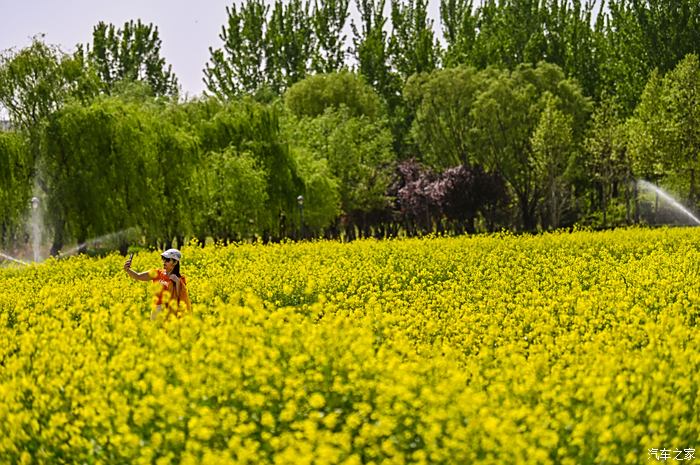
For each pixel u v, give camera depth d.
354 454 6.51
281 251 29.50
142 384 7.88
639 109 60.09
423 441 6.99
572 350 11.39
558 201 66.94
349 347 8.38
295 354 8.35
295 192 46.81
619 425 6.72
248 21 86.12
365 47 82.69
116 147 35.16
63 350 9.72
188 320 10.37
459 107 68.62
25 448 7.61
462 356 10.84
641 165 58.31
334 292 19.72
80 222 34.44
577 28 73.88
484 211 68.06
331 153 63.44
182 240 41.78
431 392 7.22
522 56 76.38
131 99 44.16
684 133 56.62
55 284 21.77
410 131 74.12
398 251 28.16
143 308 15.61
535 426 6.76
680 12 66.62
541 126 61.31
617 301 15.48
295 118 65.38
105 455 7.20
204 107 47.25
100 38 88.62
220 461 6.53
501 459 6.50
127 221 35.31
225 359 8.11
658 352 9.27
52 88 35.72
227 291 19.42
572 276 20.34
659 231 35.28
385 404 7.12
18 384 8.51
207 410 7.02
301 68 85.44
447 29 83.44
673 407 7.37
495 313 15.43
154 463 7.13
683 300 14.98
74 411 7.84
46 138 34.38
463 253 27.33
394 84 82.31
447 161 71.31
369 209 66.00
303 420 7.28
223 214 44.25
